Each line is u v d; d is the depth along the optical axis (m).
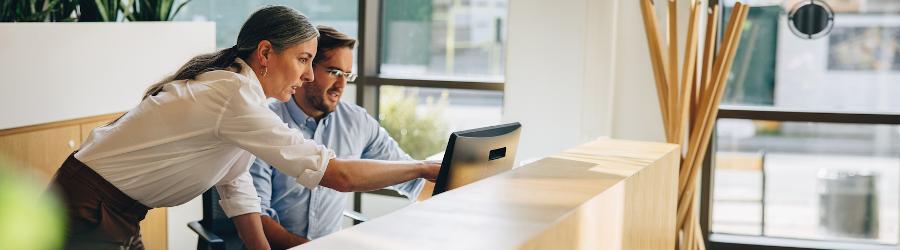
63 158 4.00
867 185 4.66
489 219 1.64
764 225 4.79
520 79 4.59
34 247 2.55
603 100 4.41
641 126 4.51
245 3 5.39
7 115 3.67
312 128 3.22
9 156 3.72
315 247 1.39
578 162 2.45
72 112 3.96
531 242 1.52
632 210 2.30
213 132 2.46
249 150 2.47
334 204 3.30
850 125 4.62
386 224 1.57
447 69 5.20
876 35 4.52
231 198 2.84
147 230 4.42
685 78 3.48
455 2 5.14
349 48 3.08
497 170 2.77
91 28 4.02
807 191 4.72
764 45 4.63
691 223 3.54
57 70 3.87
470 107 5.15
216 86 2.44
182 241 4.82
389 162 2.68
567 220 1.72
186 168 2.50
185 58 4.56
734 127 4.73
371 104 5.26
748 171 4.76
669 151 2.77
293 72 2.60
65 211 2.49
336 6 5.25
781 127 4.68
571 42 4.47
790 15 4.59
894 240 4.68
